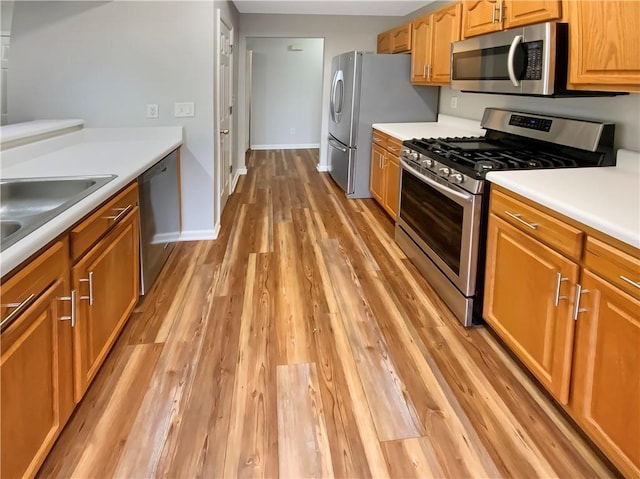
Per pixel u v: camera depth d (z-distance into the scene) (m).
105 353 1.92
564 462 1.58
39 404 1.35
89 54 3.32
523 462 1.58
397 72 4.98
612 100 2.30
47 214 1.46
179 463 1.56
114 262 2.01
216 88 3.64
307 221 4.44
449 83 3.82
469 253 2.36
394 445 1.65
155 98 3.46
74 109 3.38
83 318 1.66
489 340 2.35
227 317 2.55
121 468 1.53
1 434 1.14
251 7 5.72
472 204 2.29
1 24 3.23
